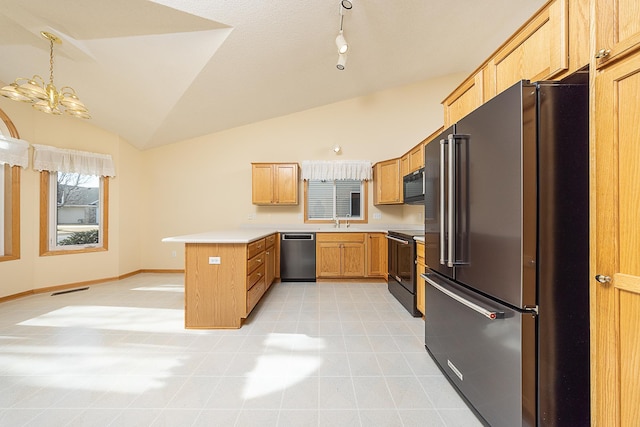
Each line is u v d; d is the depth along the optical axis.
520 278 1.08
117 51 2.63
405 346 2.13
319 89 4.09
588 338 1.07
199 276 2.45
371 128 4.72
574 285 1.08
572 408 1.07
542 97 1.08
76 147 3.89
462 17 2.92
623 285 0.91
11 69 3.00
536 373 1.08
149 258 4.75
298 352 2.03
